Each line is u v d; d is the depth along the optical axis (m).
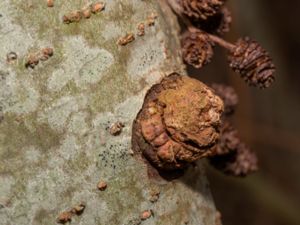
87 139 0.22
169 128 0.22
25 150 0.21
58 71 0.21
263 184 0.66
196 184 0.25
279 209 0.67
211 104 0.22
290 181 0.72
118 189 0.22
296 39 0.75
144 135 0.22
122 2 0.23
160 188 0.23
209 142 0.22
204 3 0.25
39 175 0.21
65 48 0.21
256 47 0.25
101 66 0.22
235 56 0.26
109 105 0.22
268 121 0.72
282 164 0.72
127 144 0.22
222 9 0.26
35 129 0.21
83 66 0.22
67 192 0.21
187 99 0.22
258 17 0.70
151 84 0.23
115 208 0.22
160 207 0.23
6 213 0.21
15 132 0.21
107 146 0.22
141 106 0.22
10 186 0.21
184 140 0.22
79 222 0.22
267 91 0.72
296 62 0.75
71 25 0.21
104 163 0.22
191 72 0.69
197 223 0.24
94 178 0.22
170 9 0.25
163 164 0.23
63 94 0.21
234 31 0.66
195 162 0.25
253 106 0.71
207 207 0.25
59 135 0.21
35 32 0.21
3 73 0.20
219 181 0.70
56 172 0.21
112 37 0.22
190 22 0.26
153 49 0.23
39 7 0.21
